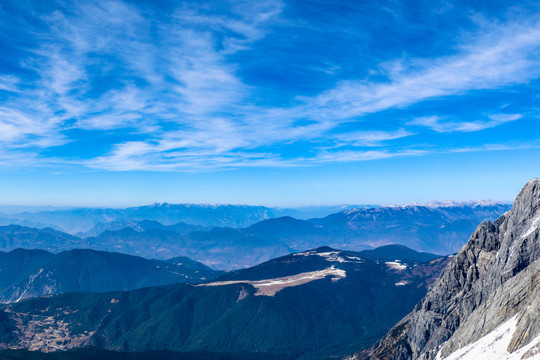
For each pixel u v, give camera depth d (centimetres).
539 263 16775
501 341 15025
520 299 16362
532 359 11788
